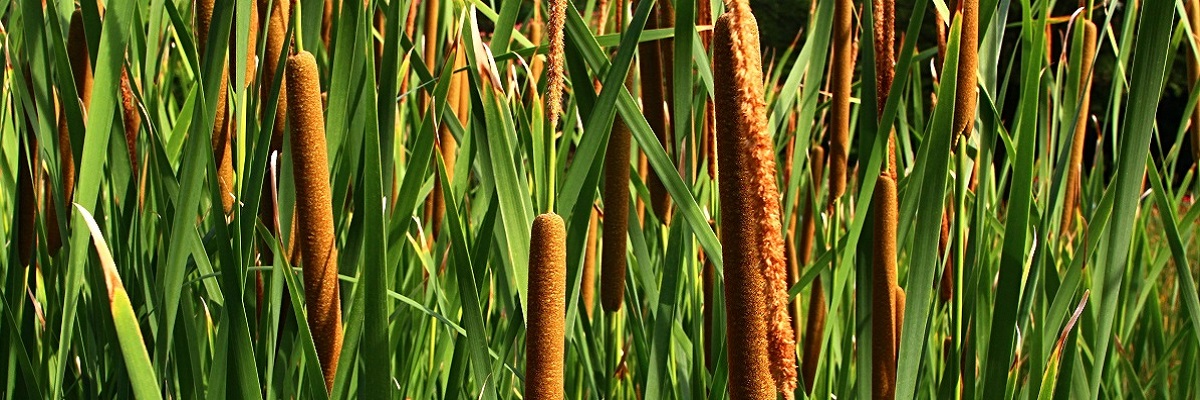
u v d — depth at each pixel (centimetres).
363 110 172
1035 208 189
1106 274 170
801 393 190
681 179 171
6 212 211
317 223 159
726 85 145
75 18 170
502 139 167
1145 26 159
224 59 160
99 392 192
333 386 164
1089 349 199
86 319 187
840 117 187
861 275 177
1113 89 215
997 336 171
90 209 162
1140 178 164
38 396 174
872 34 174
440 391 209
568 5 173
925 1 170
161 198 171
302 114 157
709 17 185
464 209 200
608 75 165
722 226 147
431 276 191
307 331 161
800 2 660
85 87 171
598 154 171
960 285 175
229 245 161
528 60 223
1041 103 211
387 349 160
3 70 170
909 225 174
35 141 175
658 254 233
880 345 174
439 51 210
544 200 168
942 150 167
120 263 179
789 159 218
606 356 186
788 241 204
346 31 170
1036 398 177
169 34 219
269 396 170
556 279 155
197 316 180
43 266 187
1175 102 828
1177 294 327
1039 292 190
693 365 188
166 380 171
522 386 211
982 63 185
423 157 169
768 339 148
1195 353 210
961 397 185
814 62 185
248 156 165
